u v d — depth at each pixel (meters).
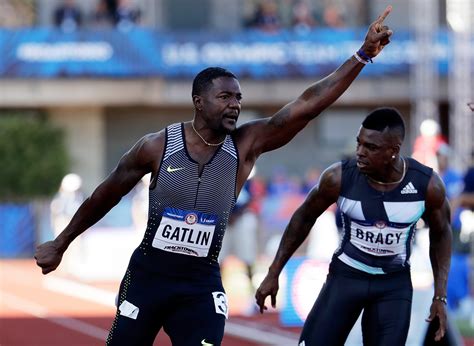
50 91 69.31
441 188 16.61
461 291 30.55
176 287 15.11
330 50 67.88
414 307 23.70
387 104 71.00
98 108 73.44
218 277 15.41
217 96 14.44
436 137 38.31
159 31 68.50
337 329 17.03
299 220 17.34
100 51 68.38
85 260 53.88
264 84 68.25
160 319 15.43
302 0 73.38
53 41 68.38
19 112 72.62
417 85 61.97
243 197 37.53
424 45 58.31
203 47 68.44
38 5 72.81
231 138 14.99
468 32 49.66
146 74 68.44
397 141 16.00
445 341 19.23
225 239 37.91
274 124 15.13
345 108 72.62
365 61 14.89
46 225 62.50
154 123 74.31
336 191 16.83
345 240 17.12
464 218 30.94
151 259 15.17
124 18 70.25
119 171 15.13
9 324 35.50
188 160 14.75
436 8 65.19
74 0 70.25
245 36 68.25
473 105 17.69
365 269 16.94
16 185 66.06
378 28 14.64
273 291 17.52
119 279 52.62
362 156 16.09
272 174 73.75
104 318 36.94
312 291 33.62
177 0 73.94
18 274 54.31
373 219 16.59
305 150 73.56
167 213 14.89
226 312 15.21
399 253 16.89
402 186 16.50
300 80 68.19
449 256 17.14
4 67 68.19
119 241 54.16
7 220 62.53
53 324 35.41
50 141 67.88
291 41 68.00
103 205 15.41
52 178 66.44
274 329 32.88
